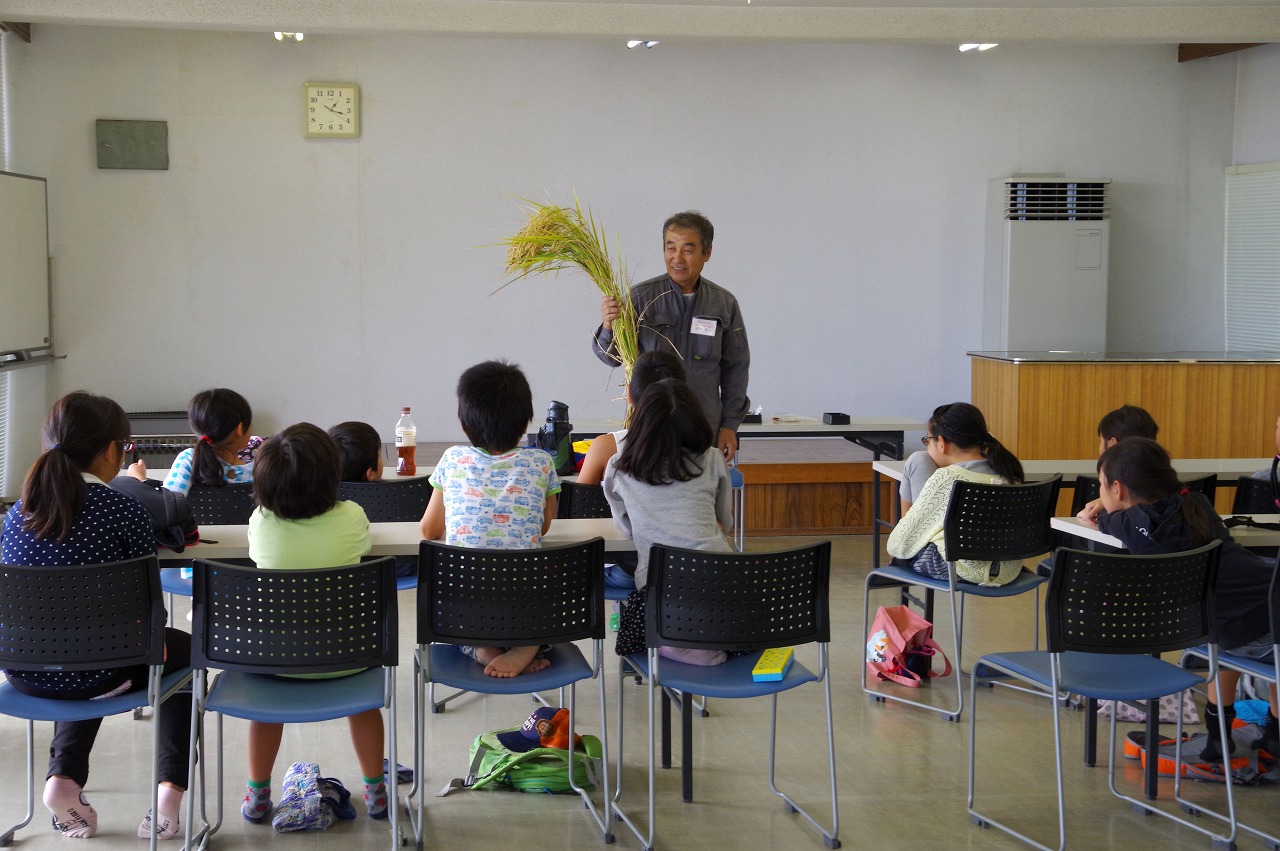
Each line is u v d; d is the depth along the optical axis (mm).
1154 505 3248
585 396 8812
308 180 8344
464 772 3572
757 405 8969
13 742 3760
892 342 9062
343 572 2676
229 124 8219
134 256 8195
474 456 3123
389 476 4723
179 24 6887
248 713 2699
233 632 2717
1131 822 3270
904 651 4551
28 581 2625
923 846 3107
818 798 3418
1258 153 9039
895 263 8992
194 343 8328
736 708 4219
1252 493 4312
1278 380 7746
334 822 3191
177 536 3049
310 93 8242
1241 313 9203
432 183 8477
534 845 3072
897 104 8875
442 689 4363
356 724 3156
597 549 2918
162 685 2863
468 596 2865
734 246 8820
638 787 3480
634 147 8656
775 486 7324
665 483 3141
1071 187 8742
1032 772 3641
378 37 8320
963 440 4203
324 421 8531
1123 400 7652
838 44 8648
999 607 5695
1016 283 8727
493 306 8641
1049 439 7625
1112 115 9109
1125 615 2949
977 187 9016
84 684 2766
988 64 8930
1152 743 3375
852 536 7348
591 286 8734
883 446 7223
